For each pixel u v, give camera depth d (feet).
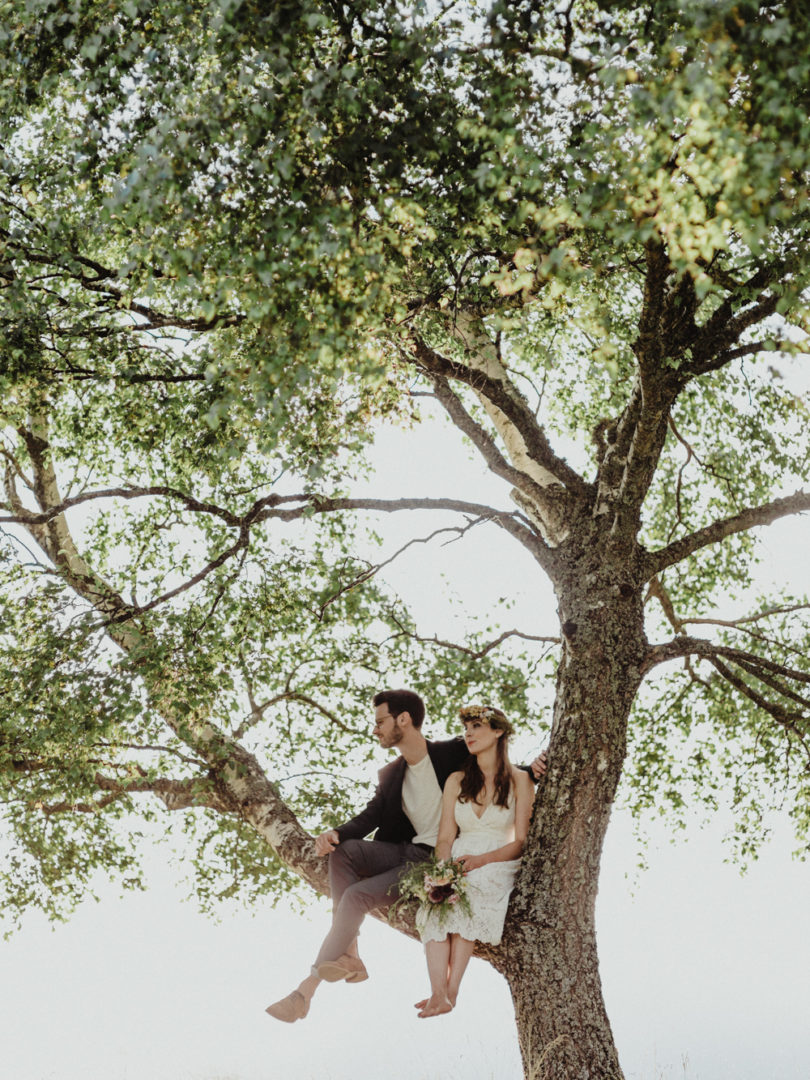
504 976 21.72
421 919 20.44
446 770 22.15
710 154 13.28
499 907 20.99
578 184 15.26
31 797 28.19
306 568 30.53
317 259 16.06
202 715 26.21
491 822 21.65
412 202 16.47
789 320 17.11
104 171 18.83
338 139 16.42
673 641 24.54
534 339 30.35
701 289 13.98
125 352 25.17
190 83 16.74
